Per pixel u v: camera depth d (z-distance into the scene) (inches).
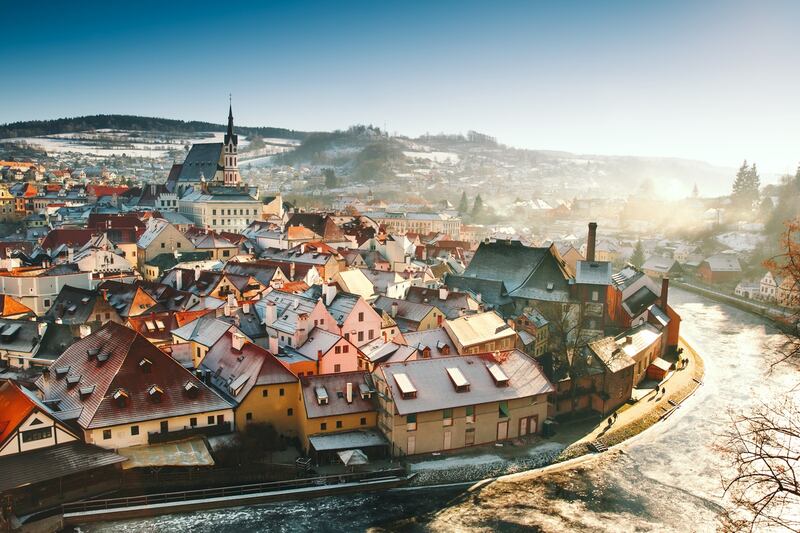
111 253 5556.1
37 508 2487.7
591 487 3011.8
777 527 2591.0
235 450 2861.7
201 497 2716.5
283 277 5216.5
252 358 3260.3
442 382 3238.2
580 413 3796.8
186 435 2910.9
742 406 4060.0
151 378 2950.3
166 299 4704.7
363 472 2933.1
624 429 3631.9
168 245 6574.8
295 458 3034.0
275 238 7308.1
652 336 4731.8
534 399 3457.2
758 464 2783.0
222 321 3814.0
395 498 2829.7
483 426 3297.2
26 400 2645.2
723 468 3211.1
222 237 7190.0
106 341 3157.0
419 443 3139.8
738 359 5172.2
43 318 4458.7
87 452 2640.3
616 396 3929.6
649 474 3157.0
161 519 2576.3
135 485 2689.5
